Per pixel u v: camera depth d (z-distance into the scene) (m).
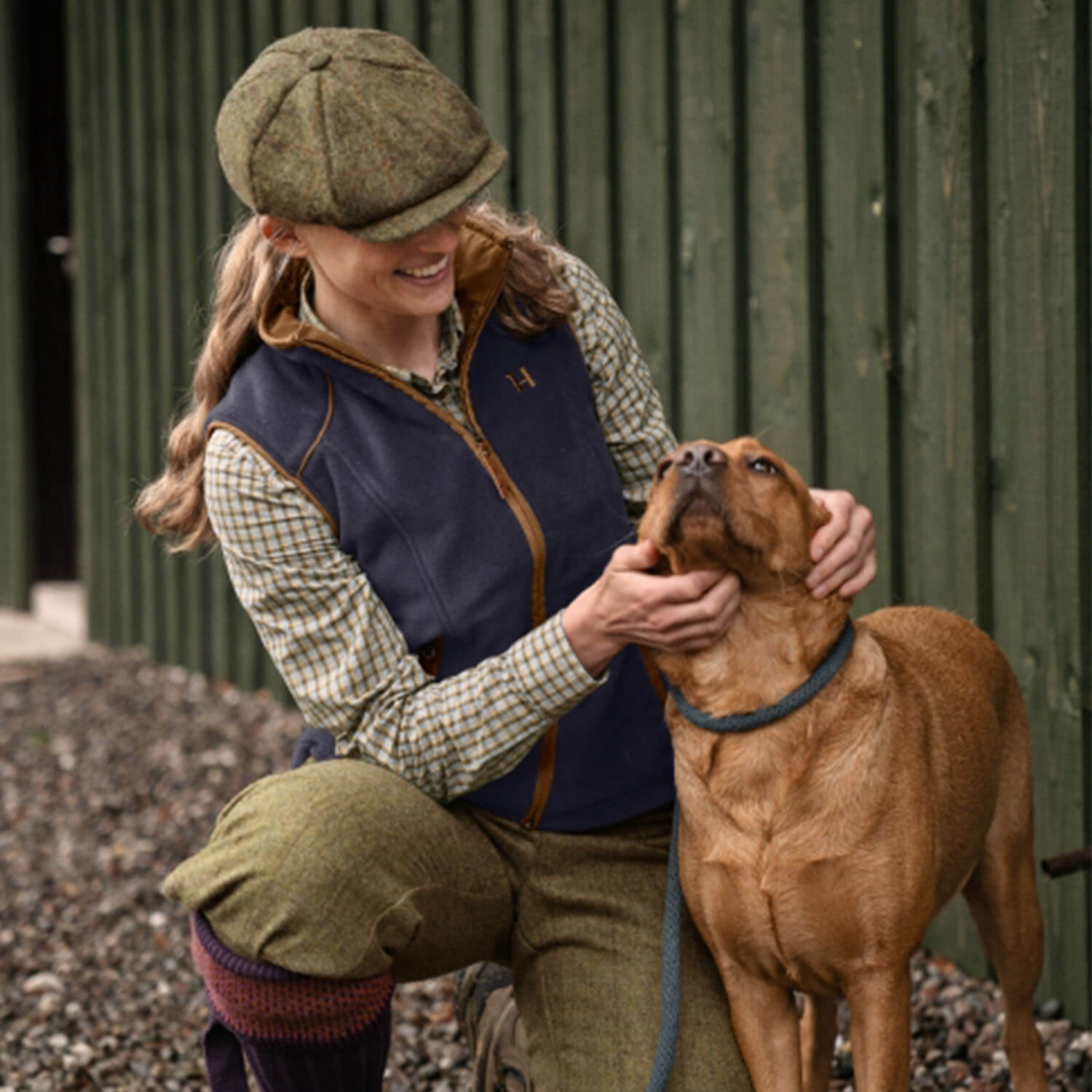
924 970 3.35
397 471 2.21
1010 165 3.07
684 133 4.00
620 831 2.35
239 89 2.09
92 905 4.11
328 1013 2.09
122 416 6.85
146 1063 3.16
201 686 6.31
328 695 2.19
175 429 2.45
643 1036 2.19
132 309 6.76
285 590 2.19
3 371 8.12
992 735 2.47
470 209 2.43
